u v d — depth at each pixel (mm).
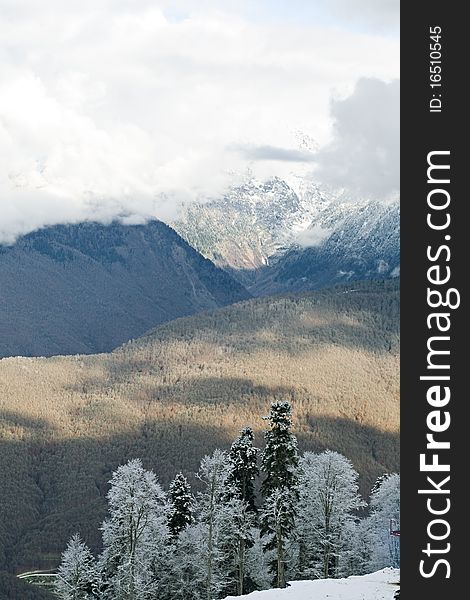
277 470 59812
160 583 68125
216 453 63531
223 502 65062
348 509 67438
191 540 65875
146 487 61688
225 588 68438
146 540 62312
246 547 68438
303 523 66562
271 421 60500
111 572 65938
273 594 46281
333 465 66938
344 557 68688
